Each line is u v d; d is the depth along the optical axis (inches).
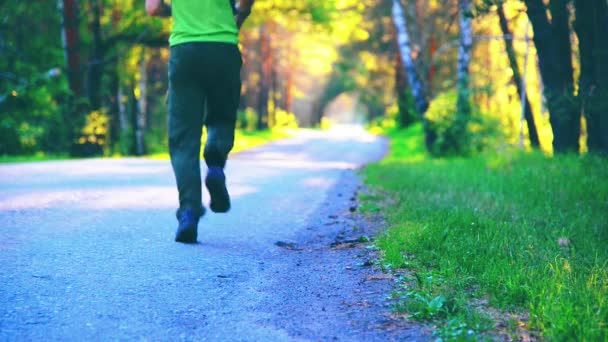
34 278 165.9
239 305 155.3
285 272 189.6
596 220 266.1
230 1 207.6
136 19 1160.2
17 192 341.4
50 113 1090.7
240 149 1470.2
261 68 2386.8
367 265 197.5
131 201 321.1
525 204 315.0
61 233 225.8
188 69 203.3
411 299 155.3
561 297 144.7
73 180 422.0
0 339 124.3
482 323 135.3
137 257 194.1
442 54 1571.1
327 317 147.9
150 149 1438.2
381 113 3614.7
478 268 181.2
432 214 270.8
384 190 421.4
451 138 914.1
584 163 431.8
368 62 2345.0
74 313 141.9
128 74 1348.4
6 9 1174.3
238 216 291.0
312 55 2896.2
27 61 1150.3
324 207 338.0
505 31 767.1
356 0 1603.1
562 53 523.5
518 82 837.8
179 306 151.6
